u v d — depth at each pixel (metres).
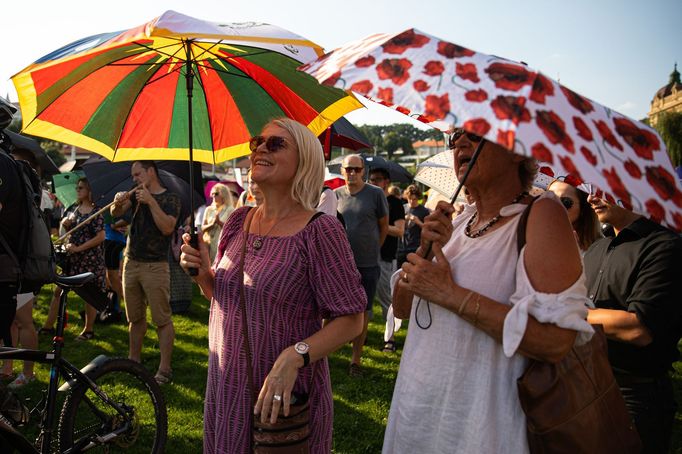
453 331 1.60
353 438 3.79
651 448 2.10
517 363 1.53
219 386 1.85
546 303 1.38
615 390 1.51
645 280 2.00
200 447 3.57
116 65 2.32
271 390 1.63
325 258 1.80
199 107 2.54
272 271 1.80
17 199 2.67
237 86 2.48
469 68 1.32
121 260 6.85
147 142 2.55
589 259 2.33
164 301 4.57
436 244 1.59
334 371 5.15
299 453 1.67
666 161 1.41
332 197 4.41
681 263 1.97
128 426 3.11
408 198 7.82
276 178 1.85
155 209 4.38
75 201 6.70
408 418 1.66
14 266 2.65
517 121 1.17
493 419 1.51
